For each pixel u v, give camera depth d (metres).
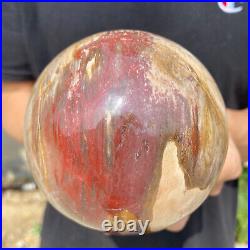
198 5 0.29
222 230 0.34
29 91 0.33
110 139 0.20
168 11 0.30
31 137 0.22
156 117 0.20
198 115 0.21
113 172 0.20
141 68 0.21
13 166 0.72
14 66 0.32
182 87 0.21
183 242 0.33
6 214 0.66
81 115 0.20
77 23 0.30
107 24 0.30
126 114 0.20
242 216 0.57
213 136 0.22
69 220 0.34
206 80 0.22
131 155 0.20
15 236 0.62
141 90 0.20
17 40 0.31
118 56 0.21
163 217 0.22
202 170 0.21
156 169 0.20
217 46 0.30
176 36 0.30
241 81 0.32
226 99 0.32
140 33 0.22
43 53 0.32
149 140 0.20
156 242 0.33
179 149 0.20
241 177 0.57
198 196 0.22
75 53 0.22
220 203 0.34
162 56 0.21
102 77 0.21
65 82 0.21
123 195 0.21
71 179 0.21
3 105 0.33
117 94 0.20
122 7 0.30
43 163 0.22
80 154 0.20
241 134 0.32
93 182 0.21
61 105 0.21
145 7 0.30
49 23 0.30
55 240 0.34
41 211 0.67
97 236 0.33
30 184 0.73
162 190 0.21
